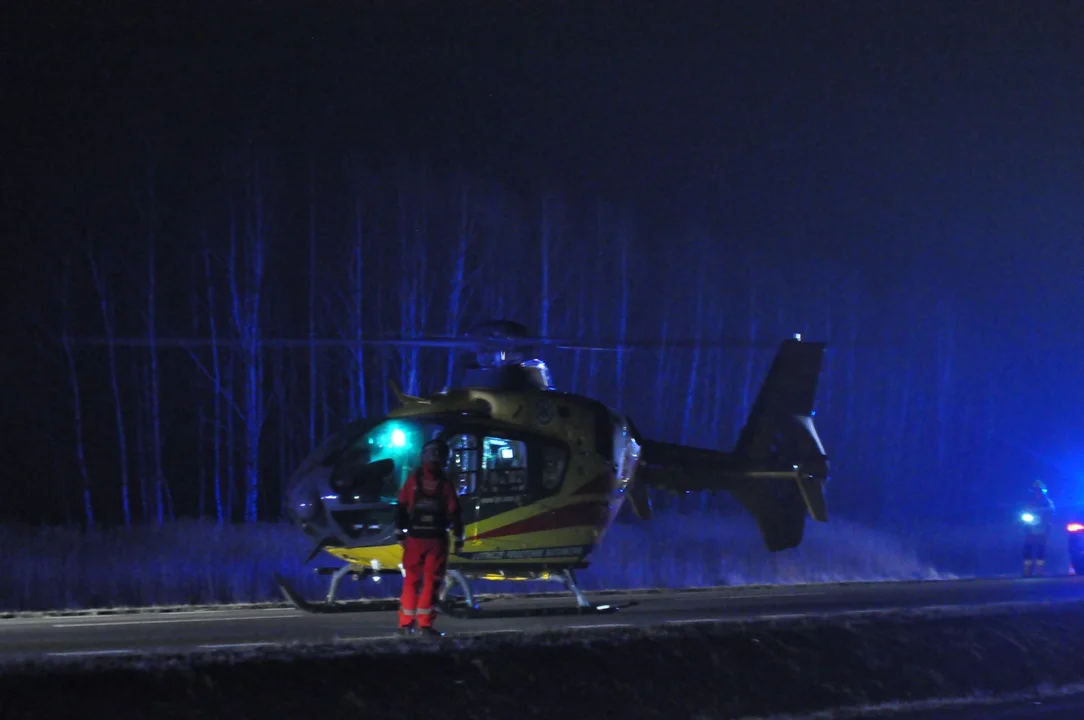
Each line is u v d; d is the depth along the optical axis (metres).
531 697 20.75
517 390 31.67
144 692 17.97
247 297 75.88
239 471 82.50
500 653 21.61
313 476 30.08
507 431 30.92
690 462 37.97
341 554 30.34
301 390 84.00
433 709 19.55
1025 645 29.31
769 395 40.34
